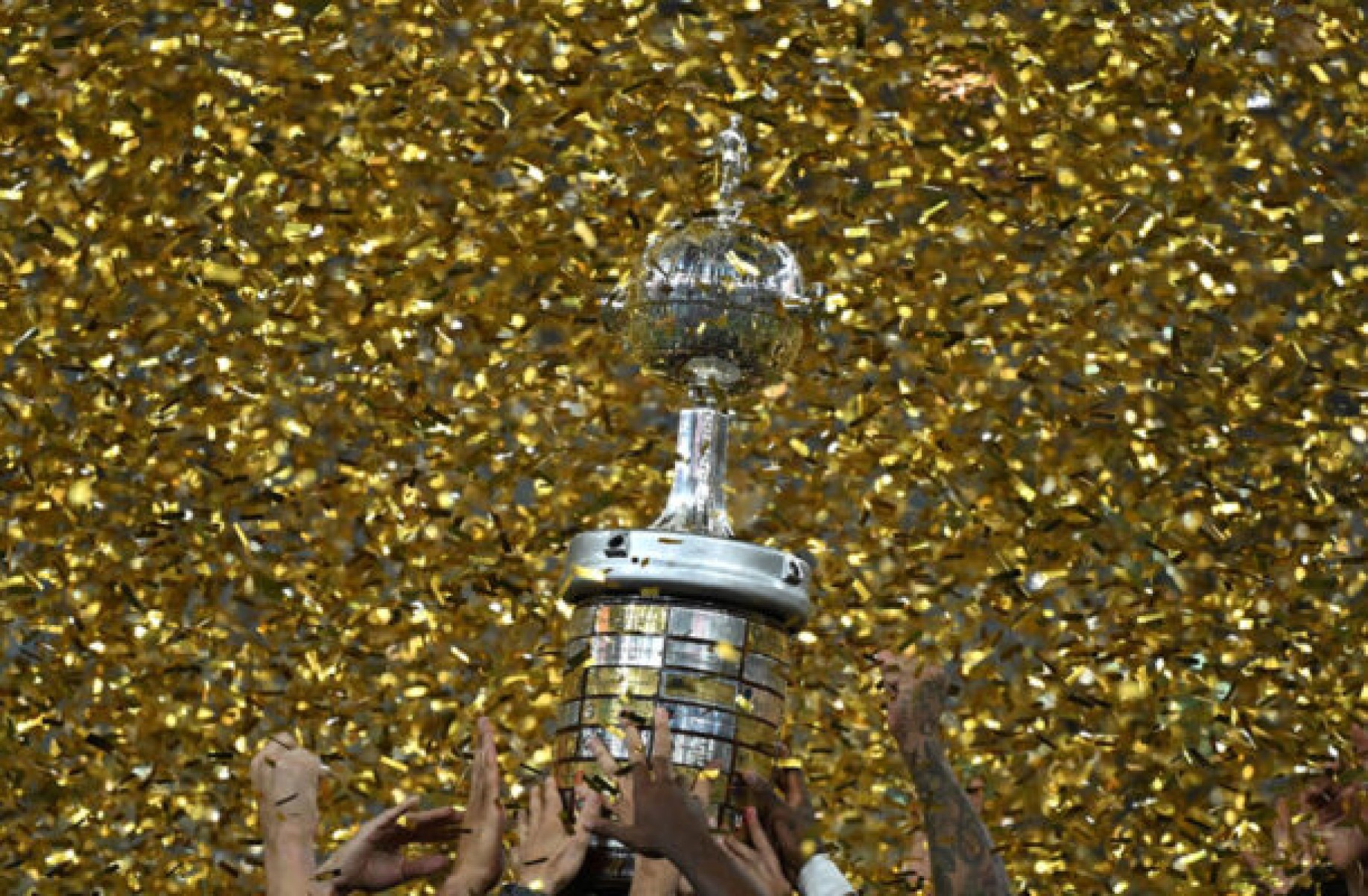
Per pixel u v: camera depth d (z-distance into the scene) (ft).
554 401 40.01
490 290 39.37
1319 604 37.29
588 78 40.98
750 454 39.73
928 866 35.40
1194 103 39.96
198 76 40.50
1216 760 35.65
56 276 39.60
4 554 39.17
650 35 40.96
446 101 40.32
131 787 37.40
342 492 38.60
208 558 37.96
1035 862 35.27
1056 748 35.78
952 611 36.27
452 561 38.01
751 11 40.93
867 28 41.45
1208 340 39.22
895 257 39.65
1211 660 36.76
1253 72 41.14
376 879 25.43
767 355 29.73
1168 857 34.88
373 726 37.17
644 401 39.88
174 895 36.73
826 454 39.50
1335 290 38.83
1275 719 35.22
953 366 38.65
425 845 34.24
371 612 37.63
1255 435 40.40
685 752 26.84
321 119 40.22
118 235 39.11
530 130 40.29
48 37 40.63
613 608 27.71
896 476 38.17
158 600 38.17
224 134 40.22
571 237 39.81
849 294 39.37
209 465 39.06
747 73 40.55
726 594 27.48
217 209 39.27
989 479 37.68
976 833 22.57
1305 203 39.24
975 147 40.78
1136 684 35.81
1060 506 37.58
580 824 24.58
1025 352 40.04
